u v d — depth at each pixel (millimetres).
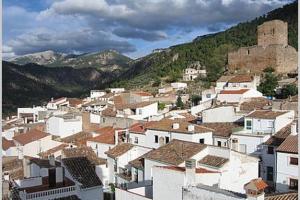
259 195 26484
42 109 128125
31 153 74188
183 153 43281
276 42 163625
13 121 116562
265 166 53812
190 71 186875
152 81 199000
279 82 125750
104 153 61750
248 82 118875
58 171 39750
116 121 84688
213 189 30797
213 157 41219
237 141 56438
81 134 80188
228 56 177375
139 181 49531
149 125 64625
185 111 96688
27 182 38312
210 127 64812
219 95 93750
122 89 180375
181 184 32719
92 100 139750
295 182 45344
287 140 48531
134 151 57500
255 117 59375
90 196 40031
